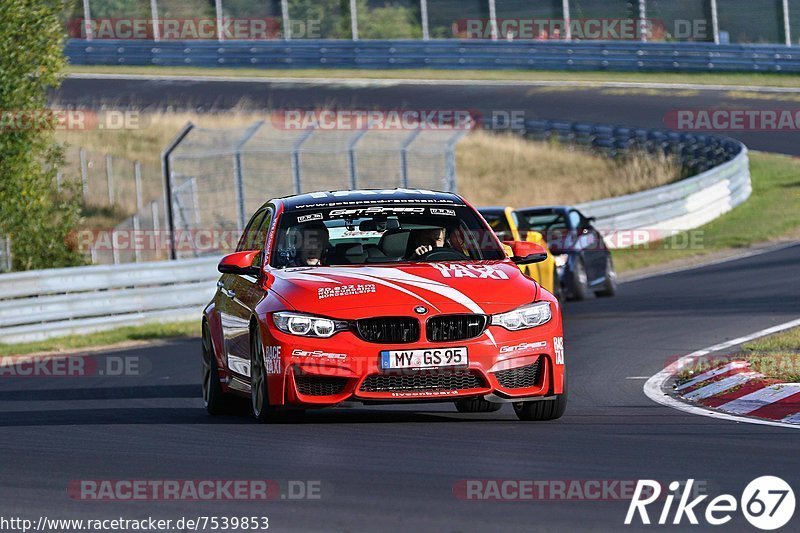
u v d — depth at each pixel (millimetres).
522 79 161875
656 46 160625
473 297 28672
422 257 31500
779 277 70438
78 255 80125
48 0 75625
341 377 27953
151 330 65062
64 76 76875
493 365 28203
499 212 55562
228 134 131125
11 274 62469
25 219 76188
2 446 28594
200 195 114688
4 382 47312
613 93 152000
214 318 34500
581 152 135500
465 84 159875
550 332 29094
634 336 50031
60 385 45188
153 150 129125
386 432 28062
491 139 140875
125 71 173125
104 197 115938
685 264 84312
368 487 21438
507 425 29016
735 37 165250
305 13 175875
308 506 20062
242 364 31781
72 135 133625
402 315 28094
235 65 173375
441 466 23266
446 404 34969
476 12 172000
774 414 29922
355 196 33906
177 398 39500
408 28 174875
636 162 127500
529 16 169625
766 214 103500
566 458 23891
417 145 125312
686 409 31703
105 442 28547
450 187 102750
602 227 93062
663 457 23812
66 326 64375
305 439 27328
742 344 42719
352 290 28844
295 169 96812
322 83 162250
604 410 32031
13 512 20391
